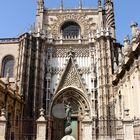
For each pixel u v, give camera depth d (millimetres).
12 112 43031
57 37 57531
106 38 53969
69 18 59031
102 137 46594
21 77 49469
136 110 35562
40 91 50844
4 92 39375
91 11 59344
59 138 50406
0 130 25812
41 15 58406
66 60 54719
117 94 48375
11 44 54875
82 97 52594
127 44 43094
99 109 49594
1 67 53906
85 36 57344
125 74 42812
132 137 25375
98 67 52688
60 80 53125
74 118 52500
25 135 42875
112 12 58906
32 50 52781
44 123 26984
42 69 52781
